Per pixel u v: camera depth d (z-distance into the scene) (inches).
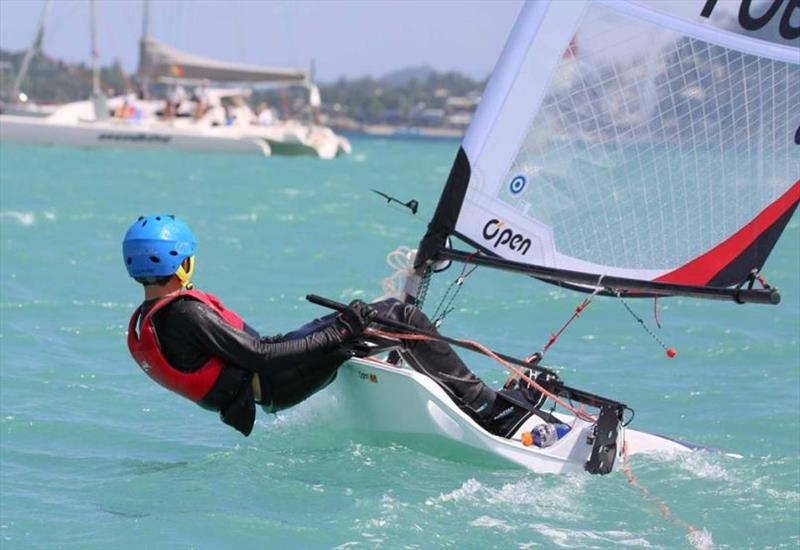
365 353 930.1
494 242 927.0
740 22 932.6
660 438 1000.9
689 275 968.3
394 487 863.7
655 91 932.6
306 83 7406.5
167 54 7057.1
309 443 977.5
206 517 800.9
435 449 922.1
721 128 951.0
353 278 1883.6
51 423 1049.5
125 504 832.9
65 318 1491.1
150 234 861.8
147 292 879.1
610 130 930.1
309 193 3895.2
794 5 945.5
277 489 860.6
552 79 908.6
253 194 3759.8
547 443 931.3
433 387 900.0
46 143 6210.6
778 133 967.6
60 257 1953.7
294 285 1808.6
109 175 4394.7
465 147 910.4
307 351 877.2
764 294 884.0
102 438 1011.9
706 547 763.4
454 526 786.8
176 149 6358.3
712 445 1026.7
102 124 6304.1
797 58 952.3
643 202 946.7
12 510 818.8
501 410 936.3
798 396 1182.9
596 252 946.1
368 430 952.9
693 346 1397.6
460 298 1681.8
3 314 1489.9
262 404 902.4
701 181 957.2
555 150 922.1
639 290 935.0
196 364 871.7
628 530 789.9
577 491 864.9
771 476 911.0
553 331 1486.2
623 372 1283.2
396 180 5073.8
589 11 904.3
